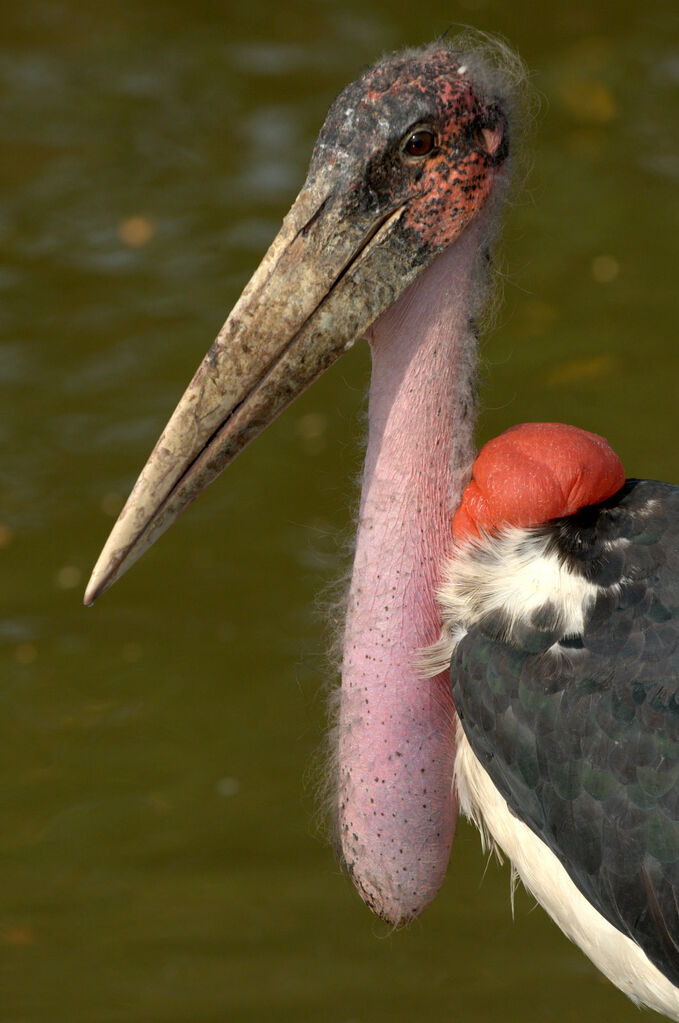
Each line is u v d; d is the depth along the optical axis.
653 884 5.50
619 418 13.51
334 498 12.79
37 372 14.15
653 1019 8.56
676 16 19.80
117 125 17.70
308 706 10.88
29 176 16.88
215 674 11.20
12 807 10.20
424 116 5.48
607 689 5.48
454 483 5.77
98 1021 8.61
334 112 5.57
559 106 18.03
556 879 5.94
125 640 11.56
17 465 13.07
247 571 12.14
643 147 17.34
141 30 19.62
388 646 5.79
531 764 5.61
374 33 19.39
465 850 9.97
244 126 17.59
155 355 14.30
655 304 15.05
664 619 5.47
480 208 5.65
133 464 13.04
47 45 19.31
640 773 5.45
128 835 9.98
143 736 10.72
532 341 14.59
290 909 9.46
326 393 14.12
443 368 5.69
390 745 5.86
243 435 5.70
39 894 9.57
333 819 6.17
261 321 5.61
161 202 16.41
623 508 5.64
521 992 8.80
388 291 5.60
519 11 19.92
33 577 12.09
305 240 5.57
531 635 5.59
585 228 16.12
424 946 9.18
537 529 5.63
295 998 8.77
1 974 8.96
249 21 19.75
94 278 15.35
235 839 9.97
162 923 9.36
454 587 5.72
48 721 10.86
